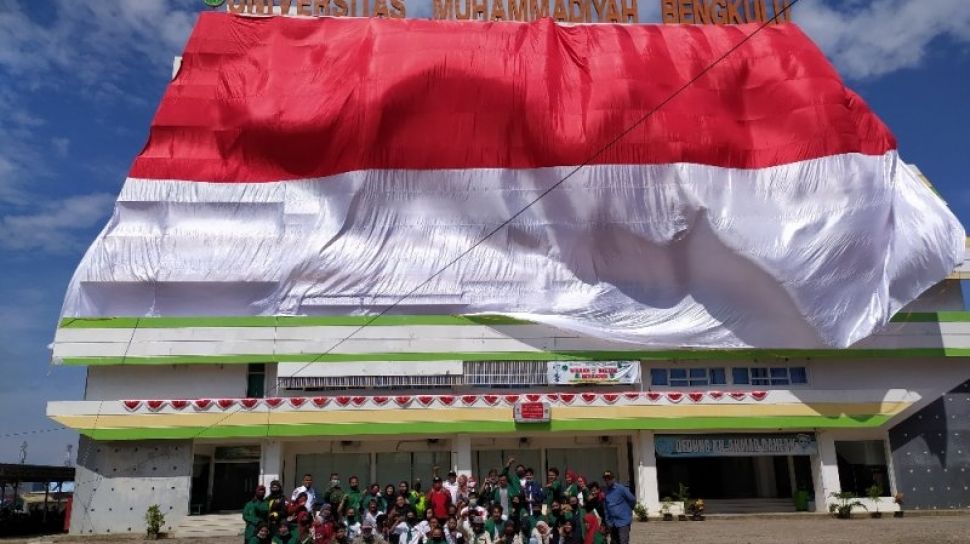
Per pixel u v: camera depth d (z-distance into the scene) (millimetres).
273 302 31641
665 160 33062
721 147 33406
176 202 32625
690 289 32812
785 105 34281
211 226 32531
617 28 36531
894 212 32344
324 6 37312
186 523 28469
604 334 31578
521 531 18562
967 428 32375
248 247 32219
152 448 29781
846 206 32062
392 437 31516
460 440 30766
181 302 31484
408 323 31484
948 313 32781
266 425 29656
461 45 34938
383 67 34250
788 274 31312
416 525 18578
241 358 30656
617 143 33312
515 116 33938
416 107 33875
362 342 31172
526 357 31484
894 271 31453
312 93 34281
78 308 31000
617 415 30750
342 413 29984
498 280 32562
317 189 33375
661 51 35531
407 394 31328
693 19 38250
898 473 32031
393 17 37344
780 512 32031
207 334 30734
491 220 33188
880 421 31266
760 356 32188
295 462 31875
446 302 32094
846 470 34062
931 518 29141
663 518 30219
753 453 31594
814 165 32875
